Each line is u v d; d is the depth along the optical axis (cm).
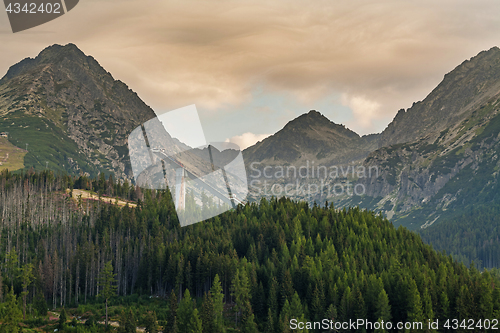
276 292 17112
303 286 18150
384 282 17738
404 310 16812
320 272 18488
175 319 14525
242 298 16488
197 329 14175
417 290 16238
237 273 16888
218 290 16275
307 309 16200
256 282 17500
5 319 13725
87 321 15512
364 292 17150
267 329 15312
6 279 18250
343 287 17250
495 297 16812
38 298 17200
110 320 16462
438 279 18888
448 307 16525
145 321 15962
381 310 15988
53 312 17325
